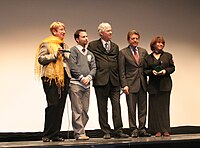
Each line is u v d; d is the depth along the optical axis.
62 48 3.50
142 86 3.95
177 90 5.95
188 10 6.11
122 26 5.69
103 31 3.79
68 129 4.81
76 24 5.43
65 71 3.47
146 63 4.00
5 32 5.07
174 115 5.88
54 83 3.35
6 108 5.01
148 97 4.27
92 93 5.41
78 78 3.58
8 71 5.06
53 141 3.39
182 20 6.06
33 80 5.17
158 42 4.03
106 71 3.73
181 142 3.45
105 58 3.76
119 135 3.76
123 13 5.71
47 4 5.29
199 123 6.05
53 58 3.32
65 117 5.17
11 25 5.10
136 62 3.96
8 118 5.00
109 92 3.82
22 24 5.16
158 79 4.02
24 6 5.18
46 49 3.39
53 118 3.39
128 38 4.02
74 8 5.43
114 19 5.65
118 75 3.86
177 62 5.98
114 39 5.63
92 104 5.40
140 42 5.77
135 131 3.86
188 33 6.09
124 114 5.51
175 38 6.00
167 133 4.00
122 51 3.94
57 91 3.37
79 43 3.71
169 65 4.03
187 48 6.07
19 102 5.08
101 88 3.72
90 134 5.03
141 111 3.97
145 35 5.81
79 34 3.69
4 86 5.02
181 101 5.95
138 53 4.02
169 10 5.98
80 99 3.61
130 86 3.90
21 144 3.09
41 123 5.17
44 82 3.39
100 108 3.73
